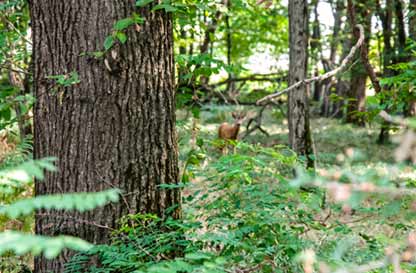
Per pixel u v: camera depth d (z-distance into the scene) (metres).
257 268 2.74
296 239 2.90
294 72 8.86
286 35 18.64
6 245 1.04
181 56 4.34
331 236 3.90
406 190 1.82
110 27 3.42
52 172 3.55
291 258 2.67
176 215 3.70
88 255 3.31
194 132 4.84
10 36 4.83
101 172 3.49
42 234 3.55
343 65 4.20
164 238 3.05
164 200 3.64
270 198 3.09
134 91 3.52
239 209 3.13
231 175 3.01
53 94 3.49
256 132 16.80
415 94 4.23
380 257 2.77
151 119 3.59
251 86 23.70
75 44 3.45
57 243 1.05
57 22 3.48
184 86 4.73
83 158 3.49
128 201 3.50
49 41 3.51
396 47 14.37
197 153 4.25
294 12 8.84
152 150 3.59
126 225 3.26
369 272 2.34
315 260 2.21
